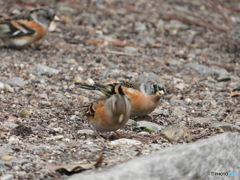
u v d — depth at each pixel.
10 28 19.47
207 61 21.09
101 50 21.23
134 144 10.64
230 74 19.42
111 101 10.44
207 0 30.81
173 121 13.23
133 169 7.54
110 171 7.54
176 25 26.70
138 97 12.93
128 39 23.47
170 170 7.70
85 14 26.06
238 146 8.84
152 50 22.12
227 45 24.12
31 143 10.46
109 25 25.34
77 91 15.70
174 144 10.91
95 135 11.39
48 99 14.56
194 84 17.66
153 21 26.86
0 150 9.63
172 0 32.12
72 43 21.97
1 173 8.42
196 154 8.05
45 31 20.02
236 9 31.58
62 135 11.30
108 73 17.80
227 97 16.14
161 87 12.91
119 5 29.50
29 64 18.14
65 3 27.98
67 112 13.40
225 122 12.95
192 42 24.17
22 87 15.59
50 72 17.22
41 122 12.31
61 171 8.62
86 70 18.23
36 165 8.91
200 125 12.73
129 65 19.53
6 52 19.69
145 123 12.64
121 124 10.62
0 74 16.75
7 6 26.16
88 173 7.78
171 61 20.44
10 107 13.50
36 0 27.80
